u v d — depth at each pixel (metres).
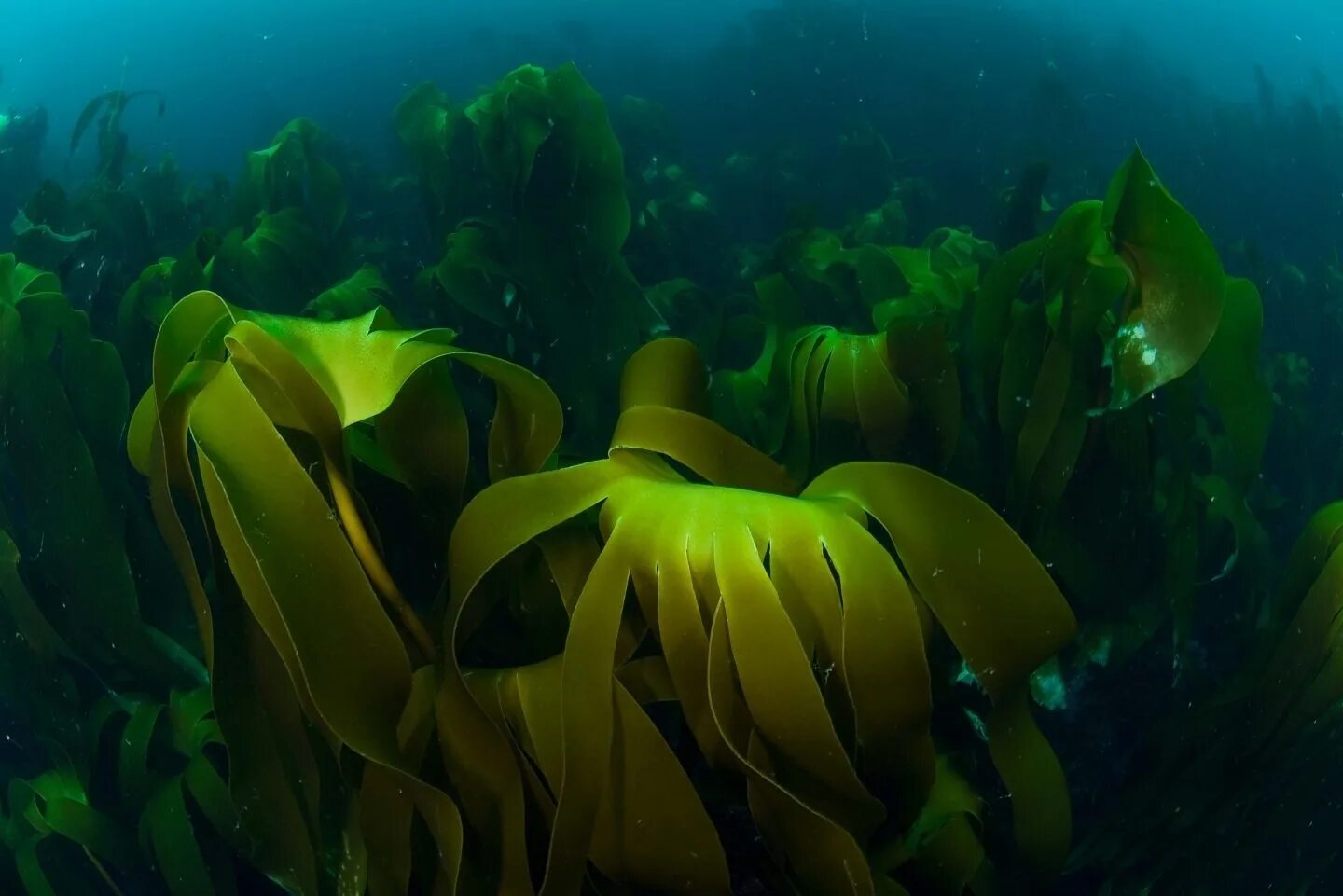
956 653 1.48
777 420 1.94
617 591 1.06
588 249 2.58
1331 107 8.55
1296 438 2.58
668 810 1.02
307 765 1.11
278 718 1.11
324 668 0.97
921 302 2.30
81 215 3.33
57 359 2.34
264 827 1.12
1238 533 1.63
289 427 1.17
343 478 1.15
